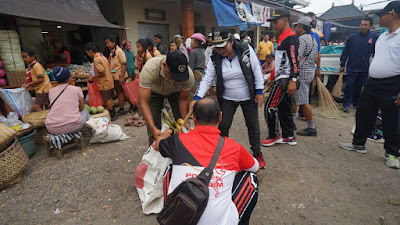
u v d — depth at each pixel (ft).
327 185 9.59
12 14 14.84
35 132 12.57
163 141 5.81
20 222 7.82
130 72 22.29
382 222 7.63
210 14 40.68
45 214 8.19
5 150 9.41
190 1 30.12
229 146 5.44
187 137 5.55
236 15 29.40
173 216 4.57
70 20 18.06
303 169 10.80
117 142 14.03
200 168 5.09
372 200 8.68
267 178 10.13
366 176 10.18
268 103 12.43
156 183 7.92
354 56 18.62
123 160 11.85
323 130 15.69
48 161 11.78
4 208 8.46
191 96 17.25
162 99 10.04
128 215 8.12
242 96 9.93
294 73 10.86
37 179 10.20
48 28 34.88
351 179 9.98
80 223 7.78
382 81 10.29
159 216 4.80
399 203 8.45
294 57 10.75
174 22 35.32
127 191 9.39
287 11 11.00
